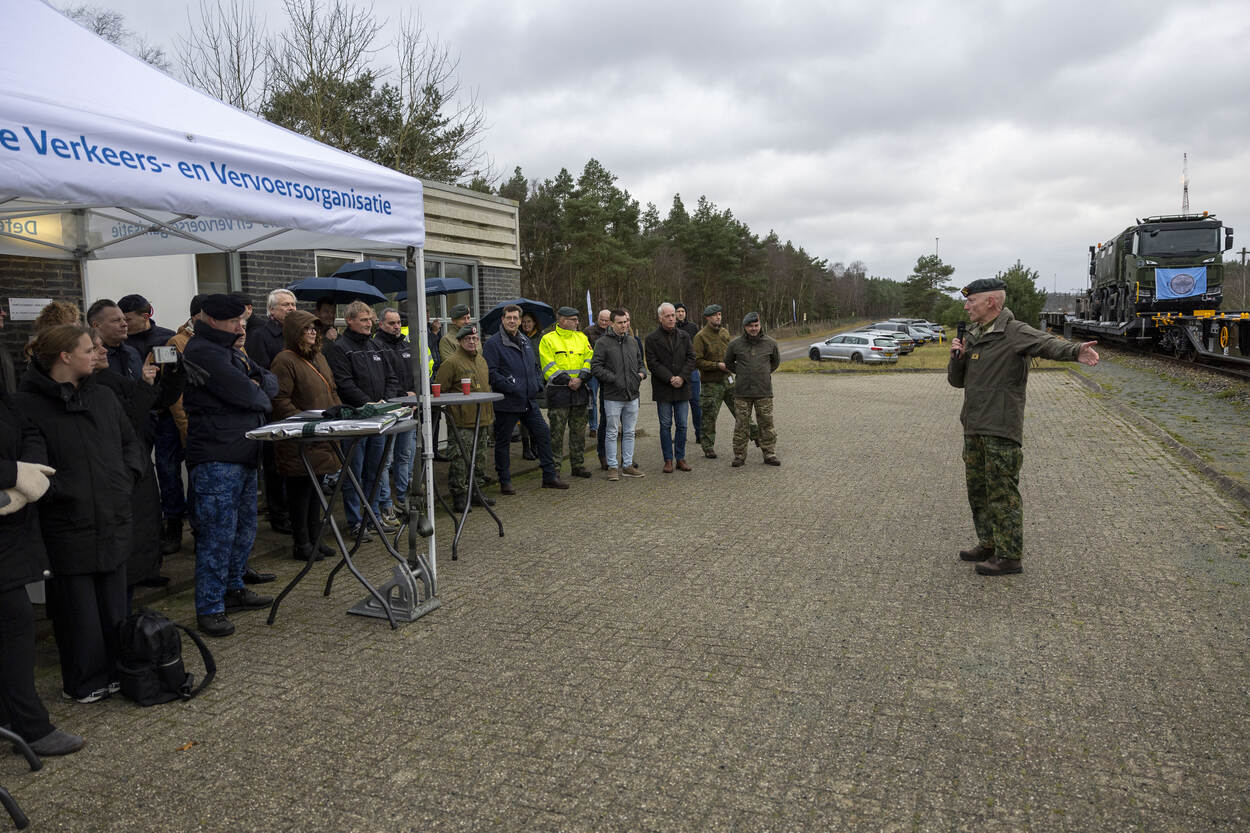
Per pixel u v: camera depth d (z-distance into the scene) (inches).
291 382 211.0
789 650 155.6
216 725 129.7
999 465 196.7
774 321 3275.1
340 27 673.6
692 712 131.3
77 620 136.0
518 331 303.0
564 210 1718.8
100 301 182.7
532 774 114.0
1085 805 104.7
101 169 118.5
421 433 182.2
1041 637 160.2
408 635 165.8
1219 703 131.4
